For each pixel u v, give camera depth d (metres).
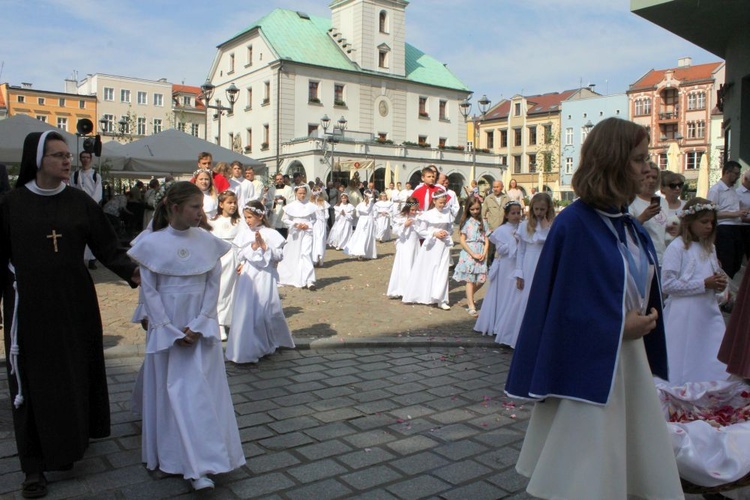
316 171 44.16
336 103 51.94
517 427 4.73
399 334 7.73
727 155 14.65
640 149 2.73
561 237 2.77
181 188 3.97
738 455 3.04
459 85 59.91
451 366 6.46
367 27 52.97
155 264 3.86
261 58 51.56
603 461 2.60
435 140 58.41
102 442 4.34
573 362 2.69
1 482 3.74
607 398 2.60
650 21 12.16
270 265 6.63
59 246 3.72
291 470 3.94
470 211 9.08
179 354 3.83
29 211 3.70
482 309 7.91
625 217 2.86
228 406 3.91
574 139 71.81
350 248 16.28
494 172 52.53
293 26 52.97
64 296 3.71
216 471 3.60
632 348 2.79
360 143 45.56
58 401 3.63
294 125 50.06
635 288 2.79
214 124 58.03
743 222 9.65
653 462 2.72
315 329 7.90
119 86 81.12
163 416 3.80
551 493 2.66
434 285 9.57
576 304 2.71
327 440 4.43
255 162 16.78
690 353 5.18
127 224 19.72
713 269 5.14
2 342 6.63
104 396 3.97
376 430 4.63
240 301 6.36
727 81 13.78
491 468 3.99
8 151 12.82
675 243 5.26
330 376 6.01
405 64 58.09
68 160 3.77
